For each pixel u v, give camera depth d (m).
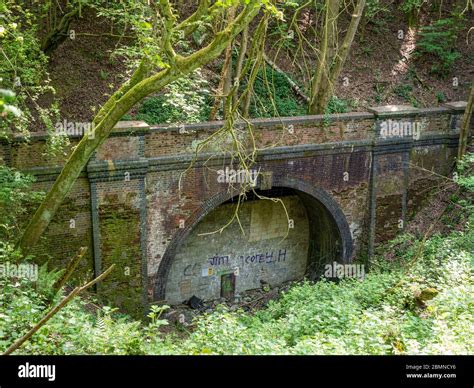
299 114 18.98
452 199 18.52
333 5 17.39
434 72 22.09
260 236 18.44
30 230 10.86
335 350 8.08
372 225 18.00
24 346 7.31
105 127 10.19
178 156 14.72
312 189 16.91
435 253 15.30
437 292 11.14
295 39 21.34
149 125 14.83
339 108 19.50
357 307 11.24
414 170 18.41
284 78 19.75
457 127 18.66
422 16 23.75
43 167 13.27
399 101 20.80
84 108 16.50
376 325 9.21
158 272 15.39
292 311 12.04
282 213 18.52
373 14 22.09
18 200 12.14
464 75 22.31
